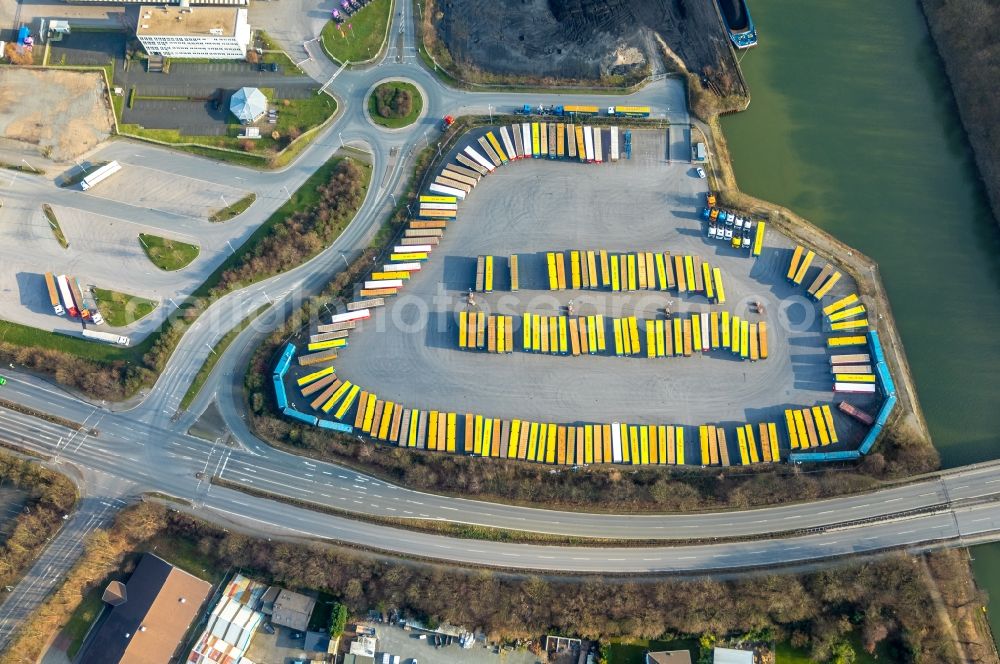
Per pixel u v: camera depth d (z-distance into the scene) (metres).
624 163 165.62
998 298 157.25
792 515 145.88
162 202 164.50
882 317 156.12
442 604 140.00
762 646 138.75
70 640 142.25
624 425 150.38
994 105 162.38
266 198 164.38
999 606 140.88
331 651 139.62
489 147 165.00
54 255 162.12
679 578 142.88
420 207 161.25
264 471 151.50
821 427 148.75
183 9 166.88
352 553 146.38
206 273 160.88
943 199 163.50
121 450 153.38
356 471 151.00
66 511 150.00
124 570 145.38
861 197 164.50
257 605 143.50
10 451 153.50
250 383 154.00
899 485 146.00
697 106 167.00
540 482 147.50
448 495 149.12
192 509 149.62
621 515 147.25
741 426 150.88
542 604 140.12
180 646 141.12
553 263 157.62
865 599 139.12
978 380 152.38
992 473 145.88
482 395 153.12
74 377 154.38
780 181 166.00
